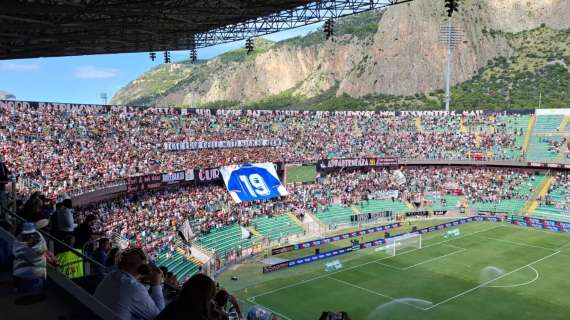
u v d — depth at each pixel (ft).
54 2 85.56
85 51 153.17
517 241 217.97
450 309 138.10
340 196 274.57
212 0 92.07
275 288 156.25
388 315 133.49
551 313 135.13
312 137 303.89
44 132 191.52
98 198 170.91
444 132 327.67
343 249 198.49
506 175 296.10
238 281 163.84
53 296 28.78
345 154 298.15
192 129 259.80
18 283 30.01
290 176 269.03
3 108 187.42
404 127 332.60
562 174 285.02
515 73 618.44
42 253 30.68
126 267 27.89
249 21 113.80
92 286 35.78
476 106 538.47
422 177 302.45
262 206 241.96
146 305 26.07
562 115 314.14
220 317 31.63
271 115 305.94
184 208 206.69
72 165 179.73
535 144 301.43
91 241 52.60
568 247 207.00
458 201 282.36
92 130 212.84
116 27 110.63
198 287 22.82
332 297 148.05
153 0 83.15
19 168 158.20
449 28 389.39
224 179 234.38
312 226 243.81
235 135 272.51
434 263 184.03
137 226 170.91
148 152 222.48
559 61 612.29
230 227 215.10
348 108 655.35
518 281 162.81
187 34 133.90
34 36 114.62
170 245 171.73
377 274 171.12
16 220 45.65
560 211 256.32
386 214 266.16
